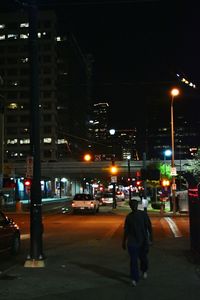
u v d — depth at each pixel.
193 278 11.48
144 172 27.83
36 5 13.79
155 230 25.38
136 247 10.54
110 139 174.00
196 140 155.62
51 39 154.88
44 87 153.88
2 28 159.12
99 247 17.64
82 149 186.62
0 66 158.38
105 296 9.55
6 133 156.62
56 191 142.38
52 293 9.86
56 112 155.38
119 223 30.83
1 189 63.22
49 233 24.03
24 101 156.75
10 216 42.78
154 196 68.25
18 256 16.20
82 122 190.12
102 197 66.44
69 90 161.00
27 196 98.56
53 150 151.62
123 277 11.56
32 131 13.59
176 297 9.45
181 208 42.59
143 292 9.90
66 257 14.98
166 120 160.75
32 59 13.70
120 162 98.00
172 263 13.70
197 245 14.48
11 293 9.88
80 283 10.87
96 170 101.50
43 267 13.01
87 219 35.72
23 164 99.75
